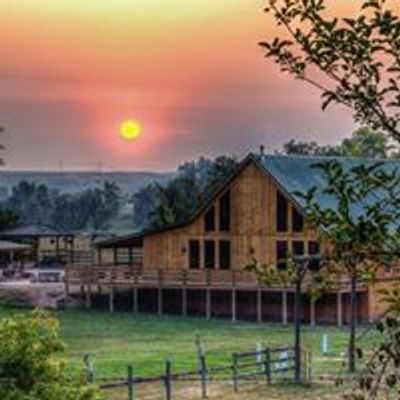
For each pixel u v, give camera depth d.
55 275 97.06
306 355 47.34
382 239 7.20
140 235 82.69
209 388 42.22
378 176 7.25
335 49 7.16
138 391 41.31
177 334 67.19
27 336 19.55
